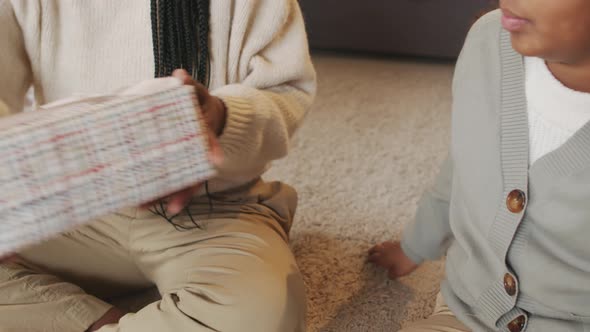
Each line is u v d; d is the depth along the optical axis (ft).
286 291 2.39
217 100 2.19
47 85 2.79
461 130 2.28
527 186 2.03
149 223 2.73
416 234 3.04
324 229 3.77
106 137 1.56
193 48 2.58
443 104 5.55
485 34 2.25
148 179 1.61
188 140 1.64
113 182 1.57
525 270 2.13
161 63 2.59
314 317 3.13
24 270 2.60
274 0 2.60
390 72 6.24
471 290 2.35
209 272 2.45
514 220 2.07
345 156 4.59
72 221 1.53
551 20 1.69
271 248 2.59
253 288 2.33
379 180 4.30
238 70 2.69
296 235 3.71
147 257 2.74
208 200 2.81
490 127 2.14
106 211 1.57
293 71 2.69
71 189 1.52
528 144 2.03
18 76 2.74
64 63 2.72
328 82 5.90
